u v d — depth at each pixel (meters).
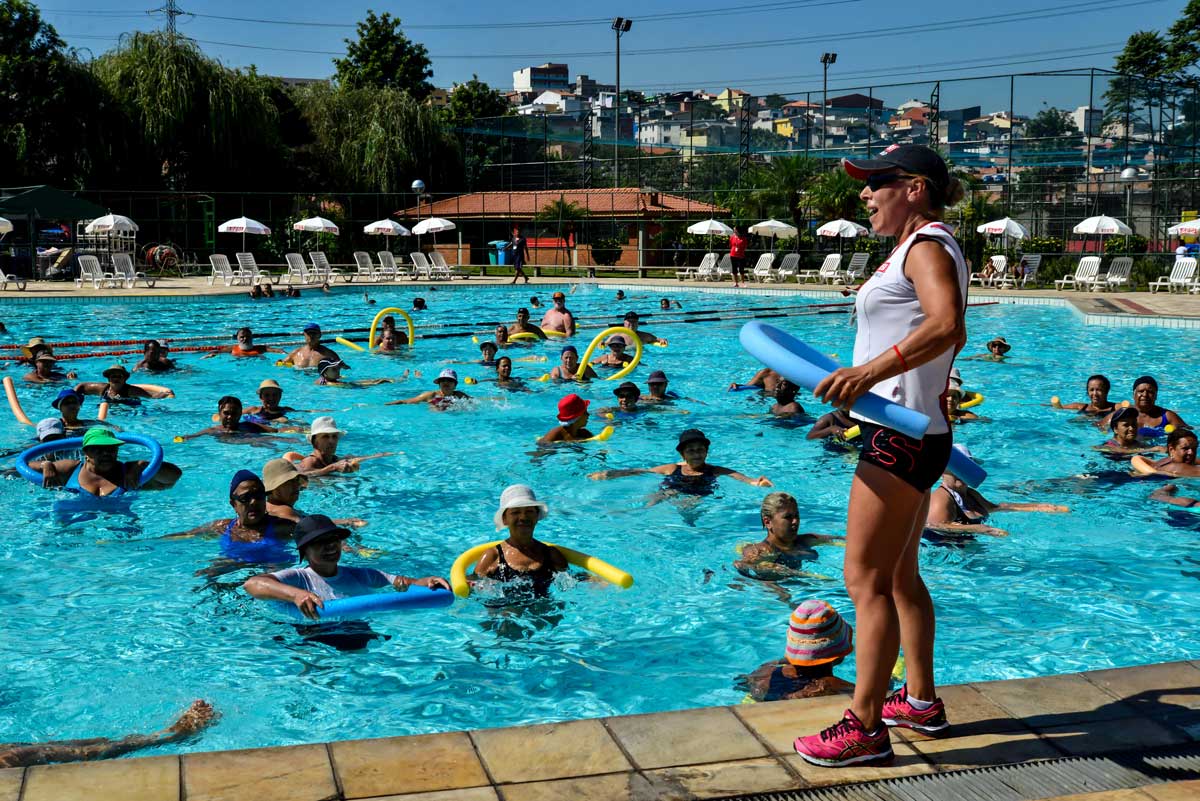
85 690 4.52
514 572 5.64
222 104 37.78
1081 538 6.75
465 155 44.41
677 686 4.61
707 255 33.59
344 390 12.73
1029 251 31.72
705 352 16.69
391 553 6.46
